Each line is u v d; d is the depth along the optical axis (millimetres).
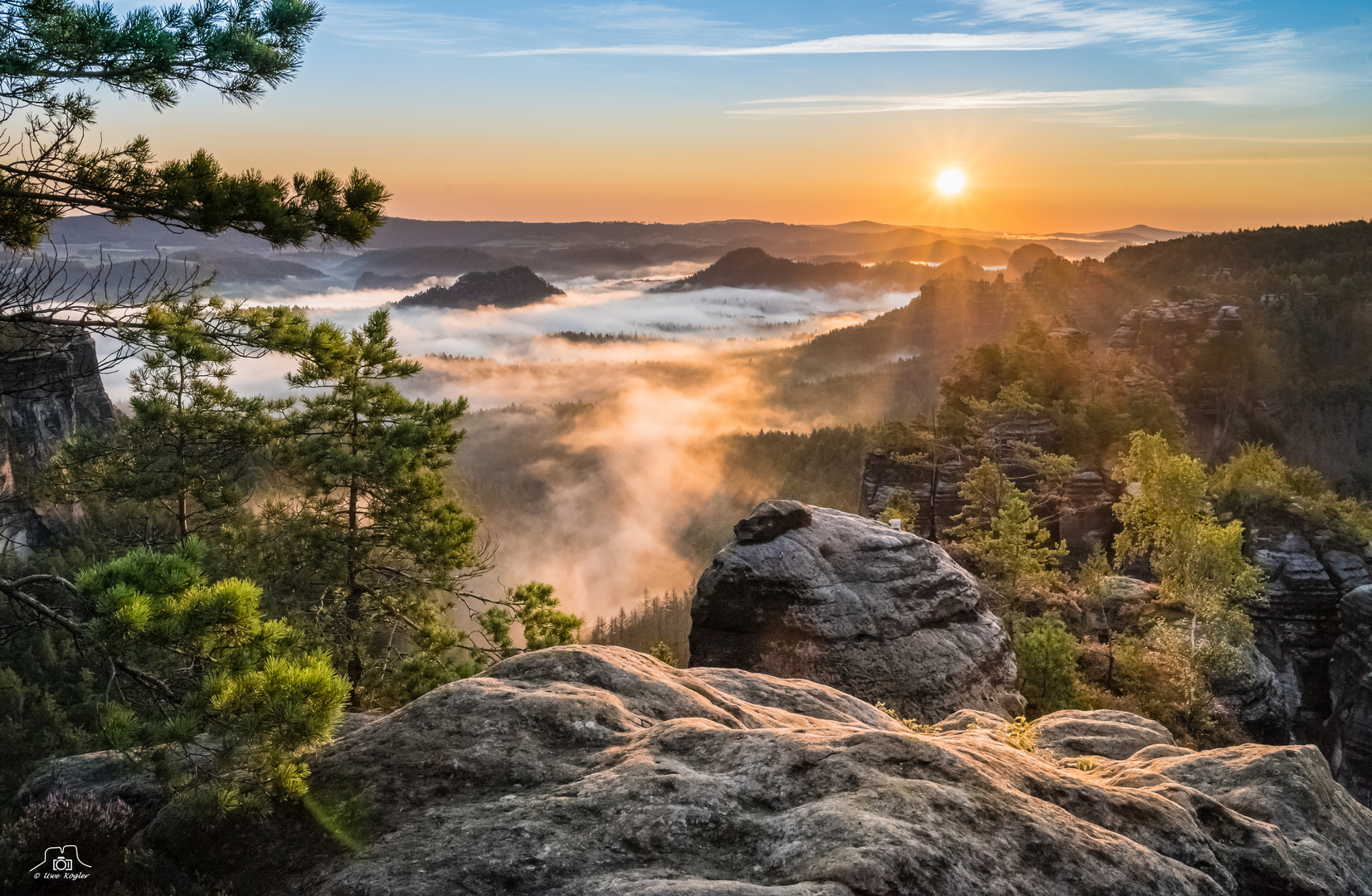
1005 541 58188
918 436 88438
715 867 8414
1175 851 10016
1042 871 8656
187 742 9297
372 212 11477
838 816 8617
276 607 24766
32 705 55781
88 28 9156
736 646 32562
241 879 9047
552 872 8266
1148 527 60906
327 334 22859
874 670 31672
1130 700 44344
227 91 10586
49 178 9867
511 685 12391
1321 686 57594
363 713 14883
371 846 9008
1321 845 11414
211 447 25391
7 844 10086
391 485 25781
